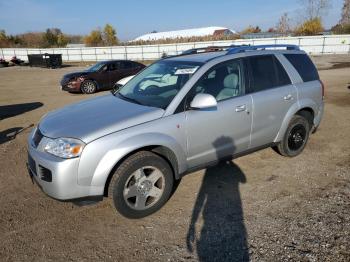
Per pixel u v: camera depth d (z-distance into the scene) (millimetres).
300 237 2896
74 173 2908
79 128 3104
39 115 8703
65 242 2975
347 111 7562
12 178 4371
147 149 3318
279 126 4344
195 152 3553
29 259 2754
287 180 4027
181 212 3402
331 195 3609
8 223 3289
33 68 31109
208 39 46875
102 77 13477
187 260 2684
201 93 3479
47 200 3748
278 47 4676
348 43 33656
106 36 68500
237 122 3818
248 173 4258
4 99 12078
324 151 4965
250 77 4020
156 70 4203
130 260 2713
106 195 3223
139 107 3469
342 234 2906
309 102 4590
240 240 2904
